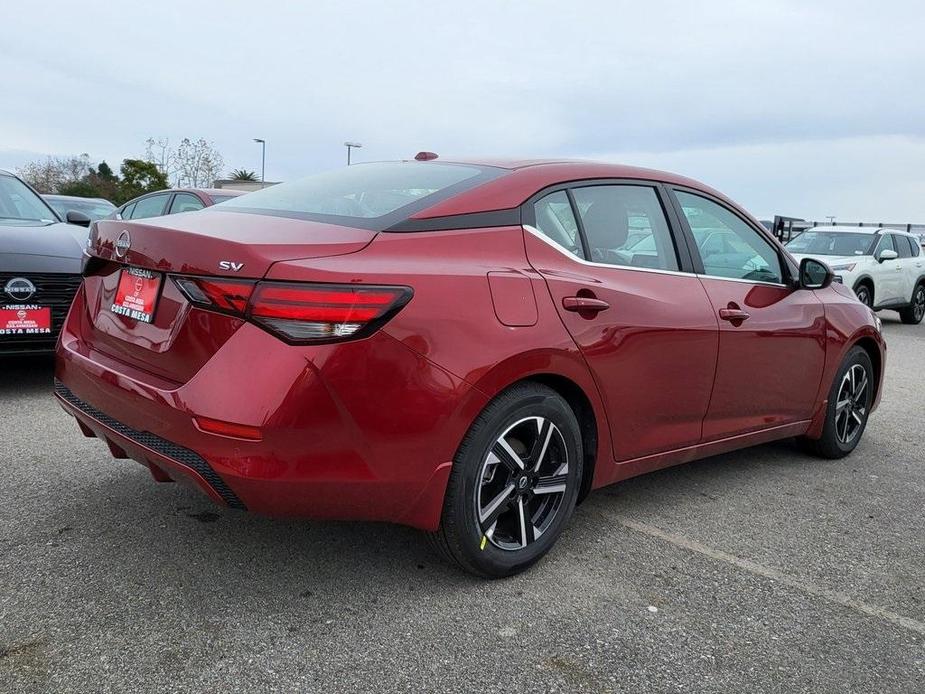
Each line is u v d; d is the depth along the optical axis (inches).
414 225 105.3
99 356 113.8
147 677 86.9
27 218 231.3
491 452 107.0
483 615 103.6
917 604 113.7
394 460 97.3
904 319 569.9
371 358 93.7
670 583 116.0
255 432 90.3
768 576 120.1
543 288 112.3
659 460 136.3
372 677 89.0
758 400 154.3
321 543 122.8
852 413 186.5
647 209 138.3
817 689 91.6
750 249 158.1
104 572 110.3
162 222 111.3
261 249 93.0
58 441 166.1
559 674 91.5
